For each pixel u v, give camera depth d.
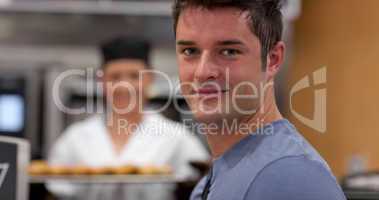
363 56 3.44
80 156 3.11
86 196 2.83
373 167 3.29
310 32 4.29
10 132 4.04
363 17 3.42
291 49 4.42
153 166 2.90
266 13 1.25
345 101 3.73
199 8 1.20
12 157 1.60
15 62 4.17
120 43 2.96
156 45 4.18
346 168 3.66
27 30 4.18
